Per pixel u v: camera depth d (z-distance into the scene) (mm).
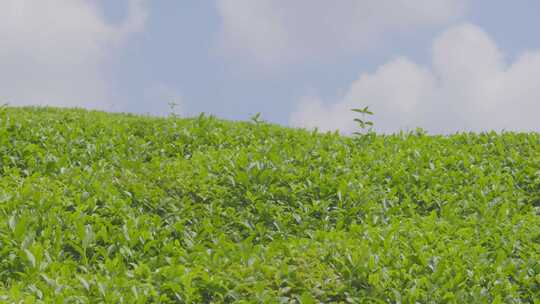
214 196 8922
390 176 10336
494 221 8812
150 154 10961
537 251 7848
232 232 8203
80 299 5637
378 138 12547
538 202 10211
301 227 8359
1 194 7781
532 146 12422
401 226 8211
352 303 6109
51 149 10164
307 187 9391
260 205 8680
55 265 6449
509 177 10547
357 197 9164
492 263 7414
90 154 10328
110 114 15461
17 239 6832
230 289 6176
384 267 6699
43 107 15203
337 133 12734
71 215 7512
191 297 5996
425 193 9828
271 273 6410
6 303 5438
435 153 11625
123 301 5711
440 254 7238
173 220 8219
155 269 6859
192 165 9914
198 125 12398
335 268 6680
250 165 9570
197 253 6988
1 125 10727
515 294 6680
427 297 6238
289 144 11719
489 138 12891
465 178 10656
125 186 8859
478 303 6348
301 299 5988
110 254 7133
